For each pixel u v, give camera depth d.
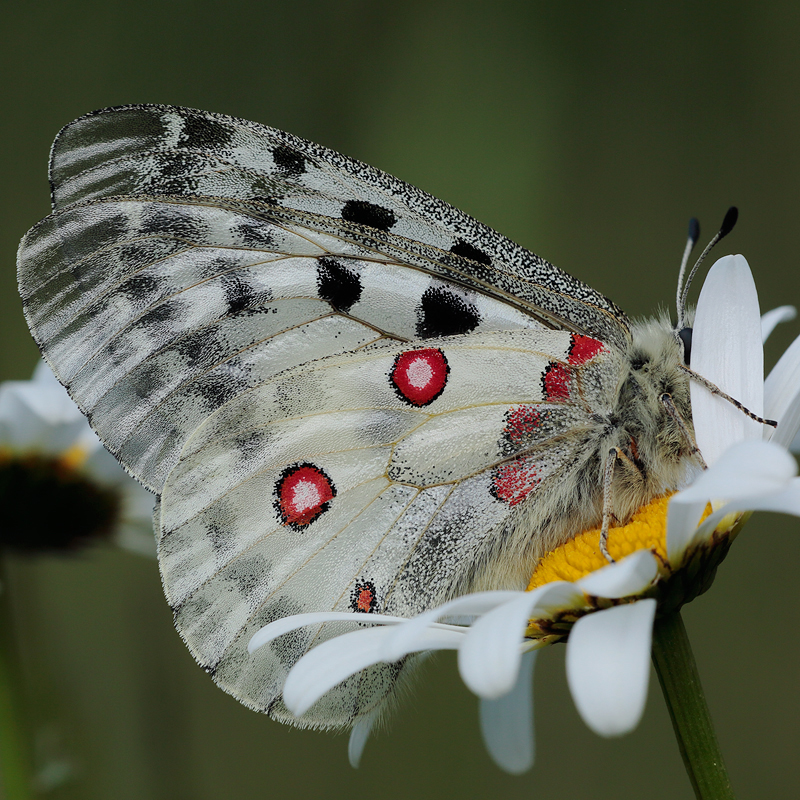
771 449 0.38
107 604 0.46
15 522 0.44
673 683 0.39
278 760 0.46
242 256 0.41
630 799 0.46
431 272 0.40
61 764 0.42
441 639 0.39
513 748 0.42
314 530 0.40
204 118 0.40
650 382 0.40
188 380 0.41
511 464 0.40
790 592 0.47
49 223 0.40
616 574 0.38
